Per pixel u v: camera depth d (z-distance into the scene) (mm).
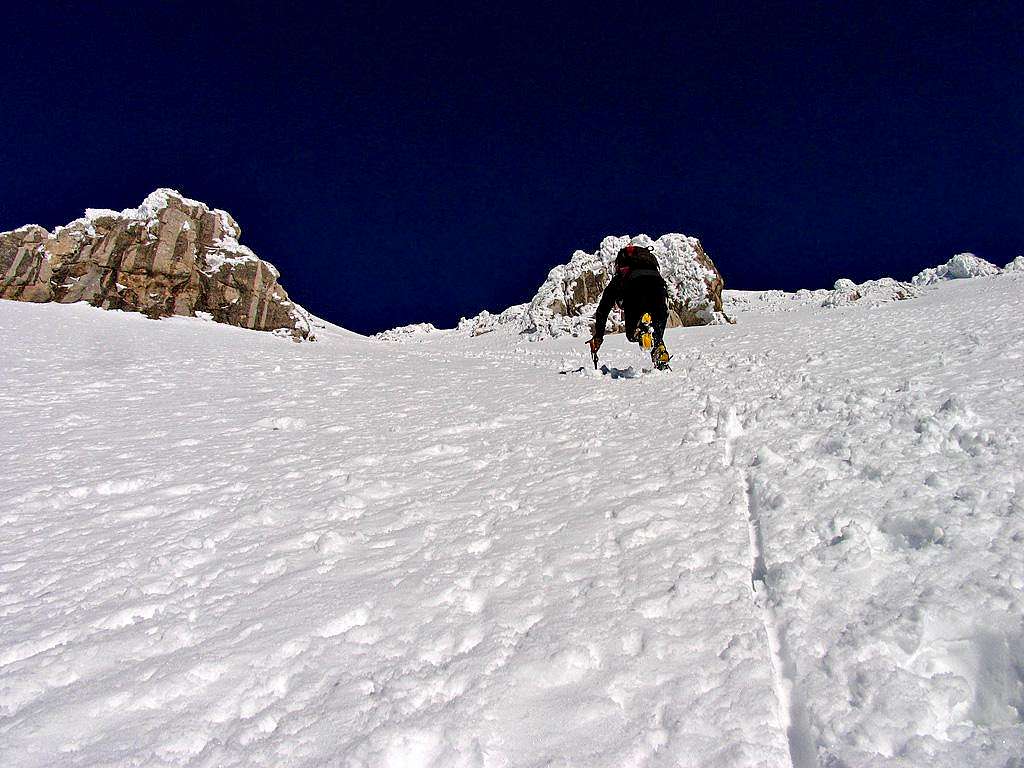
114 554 4031
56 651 2828
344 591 3168
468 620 2730
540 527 3697
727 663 2182
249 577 3502
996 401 4484
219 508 4852
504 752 1926
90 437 7918
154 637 2869
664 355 9844
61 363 14797
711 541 3131
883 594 2410
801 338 12391
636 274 9883
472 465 5449
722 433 5062
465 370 14359
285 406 9734
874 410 4801
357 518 4363
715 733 1875
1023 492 2928
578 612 2650
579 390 9070
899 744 1763
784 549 2896
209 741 2139
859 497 3268
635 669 2221
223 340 22719
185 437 7762
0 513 5094
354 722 2119
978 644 2127
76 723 2291
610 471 4629
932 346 7660
